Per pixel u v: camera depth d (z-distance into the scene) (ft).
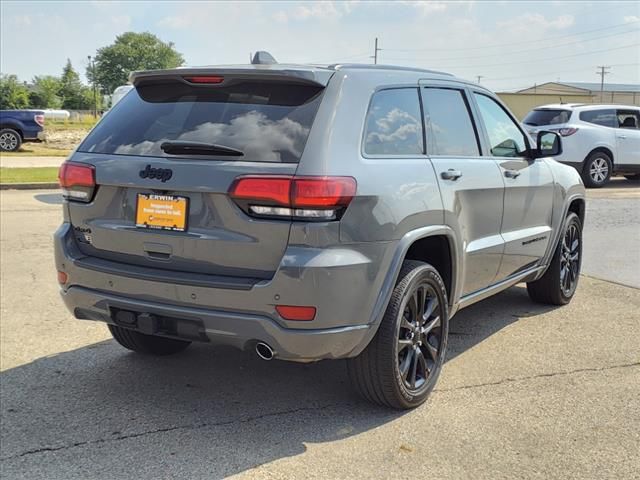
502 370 15.01
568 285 20.34
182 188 11.33
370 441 11.75
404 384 12.62
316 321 10.82
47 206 39.14
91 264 12.41
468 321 18.65
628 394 13.74
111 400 13.46
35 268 23.86
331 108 11.57
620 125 52.42
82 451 11.43
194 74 12.30
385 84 12.94
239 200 10.94
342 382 14.37
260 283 10.85
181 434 12.02
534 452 11.39
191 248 11.42
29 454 11.33
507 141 17.11
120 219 12.26
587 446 11.60
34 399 13.50
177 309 11.43
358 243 11.16
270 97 11.87
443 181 13.47
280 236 10.77
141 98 13.23
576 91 267.18
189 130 12.00
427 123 13.88
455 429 12.20
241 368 15.16
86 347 16.42
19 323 18.08
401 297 12.16
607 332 17.69
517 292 21.88
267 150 11.11
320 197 10.64
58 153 77.66
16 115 76.89
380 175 11.73
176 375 14.75
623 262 26.14
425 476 10.63
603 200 44.57
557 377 14.61
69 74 377.30
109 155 12.45
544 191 18.20
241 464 10.98
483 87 16.67
